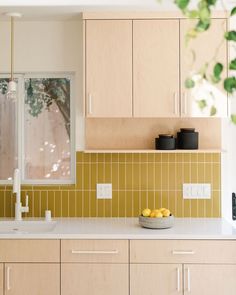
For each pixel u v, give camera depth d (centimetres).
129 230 311
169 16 331
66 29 361
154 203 362
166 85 331
